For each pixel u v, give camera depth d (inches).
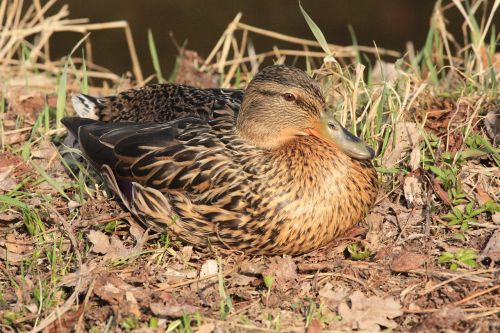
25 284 397.4
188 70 593.3
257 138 420.2
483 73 515.8
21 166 486.6
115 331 369.7
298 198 396.8
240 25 602.9
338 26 841.5
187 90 475.5
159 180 418.3
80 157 487.8
